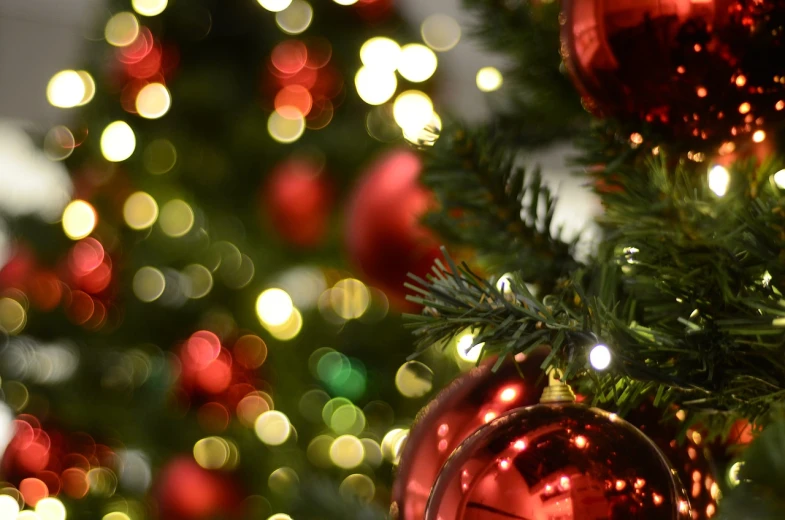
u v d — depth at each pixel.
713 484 0.72
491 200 0.79
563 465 0.65
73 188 1.80
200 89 1.73
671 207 0.67
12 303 1.74
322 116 1.80
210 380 1.47
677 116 0.70
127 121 1.76
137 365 1.76
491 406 0.72
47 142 1.82
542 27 0.85
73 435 1.66
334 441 1.64
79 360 1.73
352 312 1.82
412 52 1.76
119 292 1.75
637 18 0.68
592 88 0.71
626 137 0.73
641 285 0.71
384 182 0.94
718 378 0.68
